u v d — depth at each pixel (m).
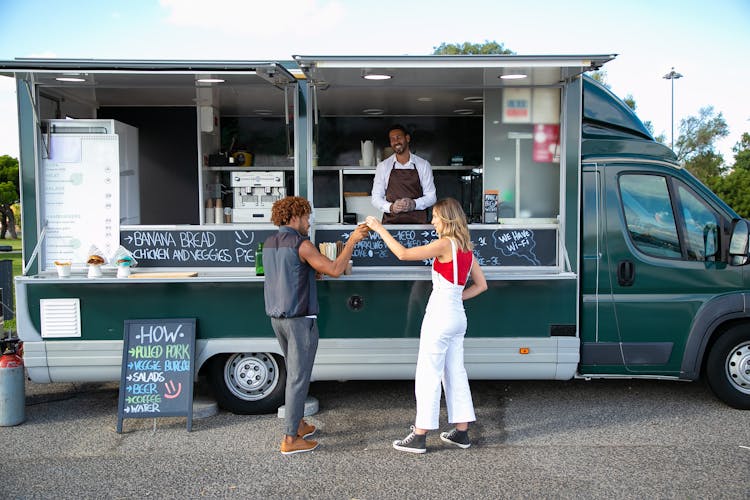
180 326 4.90
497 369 5.10
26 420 5.07
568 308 5.10
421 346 4.34
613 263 5.14
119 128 5.25
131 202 5.53
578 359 5.10
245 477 4.04
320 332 5.08
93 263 4.91
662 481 3.93
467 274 4.32
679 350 5.15
